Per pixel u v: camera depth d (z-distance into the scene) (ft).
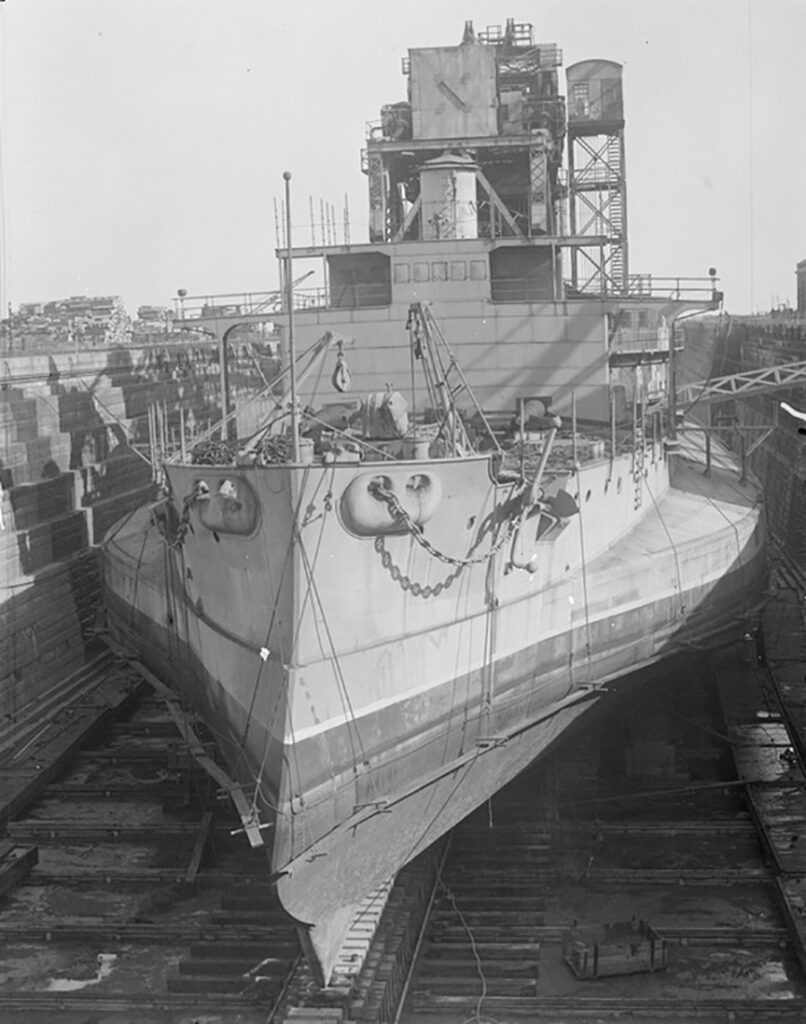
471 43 100.37
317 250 93.91
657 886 72.38
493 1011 59.57
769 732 94.68
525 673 70.90
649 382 107.65
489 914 67.97
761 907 69.87
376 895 64.69
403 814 63.31
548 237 92.07
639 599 81.25
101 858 78.59
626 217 147.43
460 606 65.31
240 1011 60.54
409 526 58.85
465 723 66.69
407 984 61.52
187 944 67.92
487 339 92.02
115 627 104.01
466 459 61.00
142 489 141.49
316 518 56.54
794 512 156.97
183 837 80.53
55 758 92.07
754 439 200.13
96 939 68.44
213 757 77.10
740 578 97.35
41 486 115.85
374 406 68.08
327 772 59.21
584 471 75.20
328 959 59.93
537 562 71.05
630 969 62.85
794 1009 58.65
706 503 104.53
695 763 88.74
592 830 78.23
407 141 100.68
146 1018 60.59
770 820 78.95
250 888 71.56
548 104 110.93
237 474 58.49
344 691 59.82
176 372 164.86
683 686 95.61
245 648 62.28
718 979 62.80
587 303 90.53
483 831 75.05
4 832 82.23
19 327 221.87
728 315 219.61
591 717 80.59
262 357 202.59
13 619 103.96
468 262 91.81
